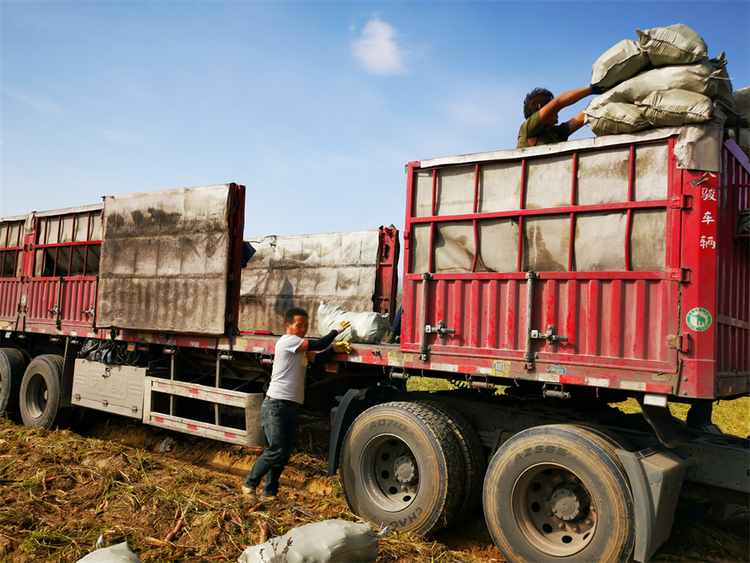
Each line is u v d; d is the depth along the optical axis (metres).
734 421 9.78
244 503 5.05
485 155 4.70
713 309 3.75
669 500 3.81
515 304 4.45
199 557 4.14
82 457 6.35
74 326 8.15
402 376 5.04
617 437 4.19
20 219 9.51
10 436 7.67
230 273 6.27
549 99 5.76
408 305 5.00
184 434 8.12
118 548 3.55
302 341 5.25
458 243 4.81
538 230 4.43
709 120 3.86
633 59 4.20
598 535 3.84
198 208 6.52
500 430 4.89
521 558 4.14
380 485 5.05
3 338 9.86
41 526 4.64
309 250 8.79
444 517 4.55
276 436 5.14
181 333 6.73
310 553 3.40
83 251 8.26
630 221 4.07
